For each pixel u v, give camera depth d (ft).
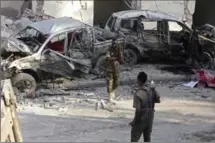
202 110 38.86
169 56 55.57
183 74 51.60
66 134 30.68
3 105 14.65
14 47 41.55
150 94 25.09
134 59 54.49
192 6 69.77
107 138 30.12
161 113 37.37
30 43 44.45
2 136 13.73
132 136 25.30
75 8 66.08
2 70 39.40
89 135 30.73
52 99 40.52
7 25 55.42
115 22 55.26
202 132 32.50
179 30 58.75
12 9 65.57
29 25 46.34
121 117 35.76
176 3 69.21
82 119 34.83
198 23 77.92
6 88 15.43
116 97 41.68
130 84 47.32
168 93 44.32
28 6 65.77
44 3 64.59
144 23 60.44
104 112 37.11
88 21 66.90
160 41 55.01
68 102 39.75
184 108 39.22
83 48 46.26
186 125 34.27
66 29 44.83
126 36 54.03
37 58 42.01
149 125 25.35
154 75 50.39
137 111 24.88
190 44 54.13
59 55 43.42
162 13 56.44
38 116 35.06
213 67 53.01
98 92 43.80
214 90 46.52
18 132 15.84
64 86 44.29
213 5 76.23
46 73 42.80
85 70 45.93
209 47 53.52
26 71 41.63
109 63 39.78
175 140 30.22
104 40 50.47
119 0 75.77
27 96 40.29
